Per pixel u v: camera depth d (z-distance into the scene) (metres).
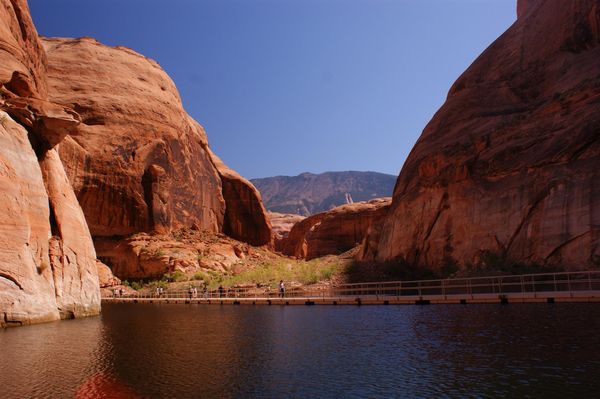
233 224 74.38
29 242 19.33
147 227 56.78
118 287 49.12
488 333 14.16
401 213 39.62
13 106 20.55
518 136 32.28
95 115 58.31
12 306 17.91
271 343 14.30
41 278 20.03
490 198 31.42
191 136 69.62
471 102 41.31
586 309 18.59
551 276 25.38
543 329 14.26
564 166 27.83
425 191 37.16
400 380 9.38
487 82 42.31
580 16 37.59
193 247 56.88
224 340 15.05
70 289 22.31
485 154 33.88
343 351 12.64
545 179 28.39
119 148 57.19
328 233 83.19
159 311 28.55
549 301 21.98
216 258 56.53
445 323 17.03
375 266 37.91
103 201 54.84
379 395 8.44
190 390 9.02
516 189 29.88
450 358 11.05
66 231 22.64
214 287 44.69
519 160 30.91
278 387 9.14
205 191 69.25
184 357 12.20
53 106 22.14
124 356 12.38
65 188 23.91
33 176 20.17
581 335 12.98
